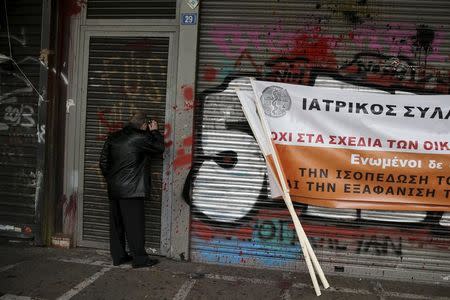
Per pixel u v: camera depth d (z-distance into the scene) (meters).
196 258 5.62
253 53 5.40
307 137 5.22
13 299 4.45
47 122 5.83
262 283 5.04
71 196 5.95
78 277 5.04
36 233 5.94
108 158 5.40
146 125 5.47
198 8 5.41
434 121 5.04
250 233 5.49
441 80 5.12
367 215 5.25
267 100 5.26
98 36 5.80
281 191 5.00
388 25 5.18
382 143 5.11
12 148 6.00
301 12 5.30
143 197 5.30
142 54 5.70
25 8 5.94
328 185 5.20
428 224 5.16
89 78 5.84
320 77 5.29
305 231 5.36
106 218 5.88
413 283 5.17
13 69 5.98
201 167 5.54
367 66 5.21
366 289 4.96
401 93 5.18
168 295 4.66
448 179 5.05
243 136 5.46
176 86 5.54
